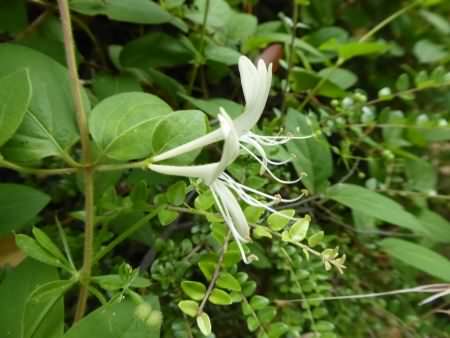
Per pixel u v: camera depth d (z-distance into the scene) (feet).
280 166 0.65
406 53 0.99
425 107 0.96
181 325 0.50
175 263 0.52
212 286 0.45
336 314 0.64
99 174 0.48
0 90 0.38
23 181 0.63
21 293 0.42
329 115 0.74
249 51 0.75
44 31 0.62
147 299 0.39
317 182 0.63
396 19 0.99
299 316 0.56
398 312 0.69
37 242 0.42
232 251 0.46
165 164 0.42
